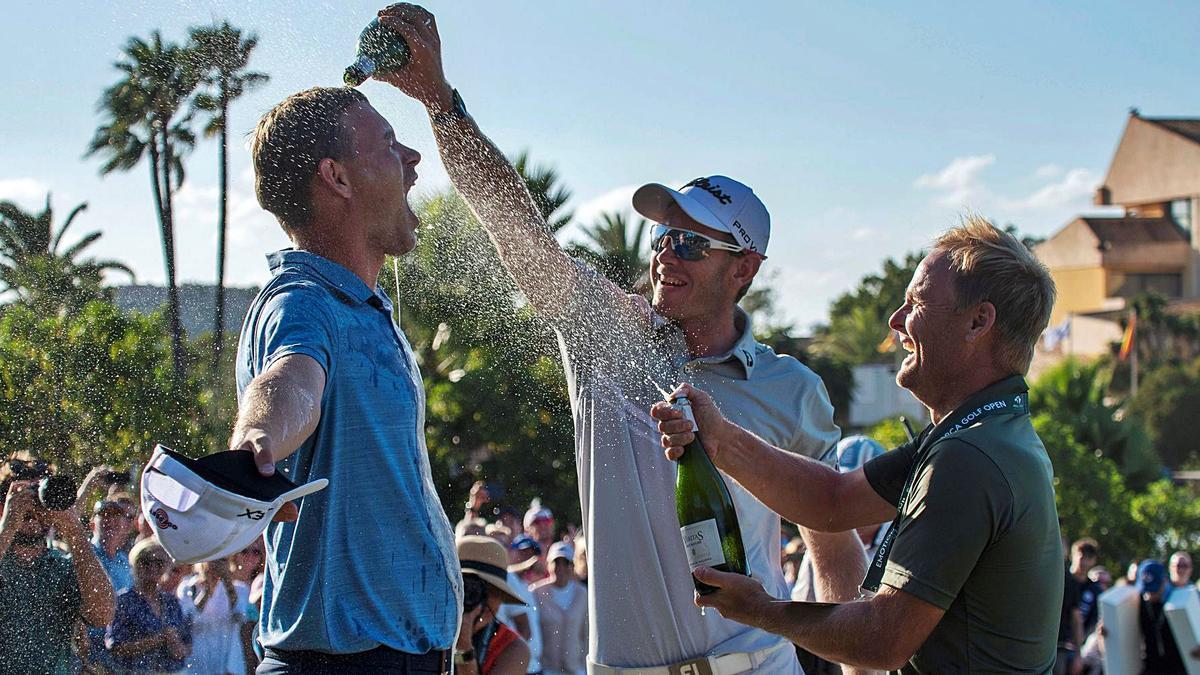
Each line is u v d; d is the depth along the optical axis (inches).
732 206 106.5
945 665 78.8
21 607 106.4
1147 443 896.3
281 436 62.0
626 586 103.3
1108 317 1967.3
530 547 225.1
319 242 78.2
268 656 76.9
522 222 102.6
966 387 82.4
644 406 104.8
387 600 75.7
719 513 92.6
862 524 93.7
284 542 75.0
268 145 77.7
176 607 112.4
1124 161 2215.8
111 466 111.7
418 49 94.7
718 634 103.1
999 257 81.3
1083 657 345.4
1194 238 2089.1
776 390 109.0
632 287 117.5
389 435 76.5
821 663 131.6
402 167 80.9
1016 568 76.8
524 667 134.1
